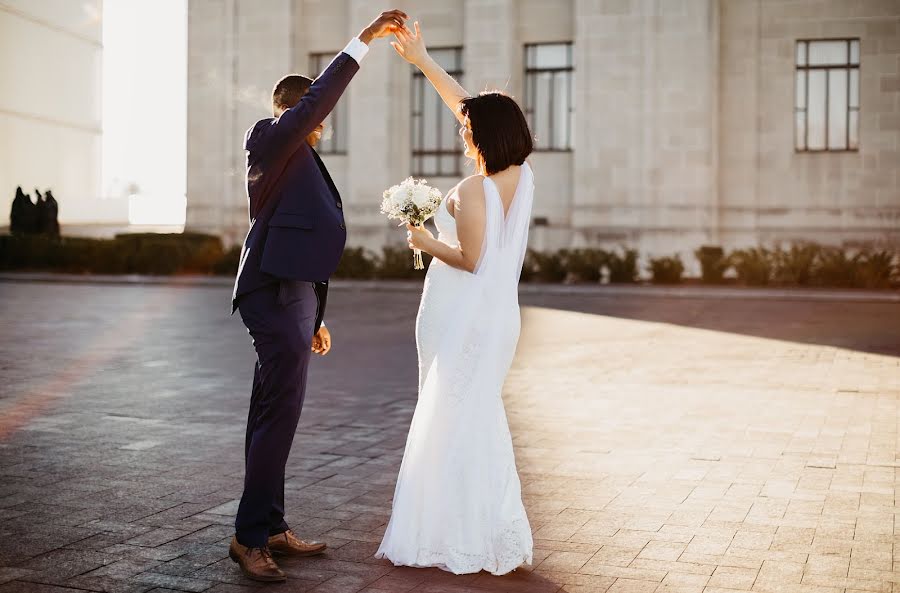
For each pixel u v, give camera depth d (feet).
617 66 91.25
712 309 60.90
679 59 89.61
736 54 91.20
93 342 43.21
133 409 27.43
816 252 79.56
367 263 87.66
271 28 101.60
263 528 14.12
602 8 91.30
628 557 14.83
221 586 13.57
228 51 102.89
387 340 45.06
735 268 79.41
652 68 90.12
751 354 39.60
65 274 92.84
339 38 101.14
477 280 14.29
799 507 17.57
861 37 88.99
